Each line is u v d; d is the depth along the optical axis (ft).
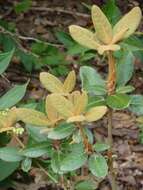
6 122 3.15
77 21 9.87
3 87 7.52
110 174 3.38
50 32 9.47
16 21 9.78
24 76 8.22
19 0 10.22
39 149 3.22
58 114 2.98
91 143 3.03
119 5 9.98
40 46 6.95
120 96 2.91
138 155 6.88
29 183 5.50
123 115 7.46
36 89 8.02
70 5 10.27
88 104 2.92
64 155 3.16
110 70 2.90
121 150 6.97
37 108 3.68
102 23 2.72
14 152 3.39
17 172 5.40
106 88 3.02
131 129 7.29
